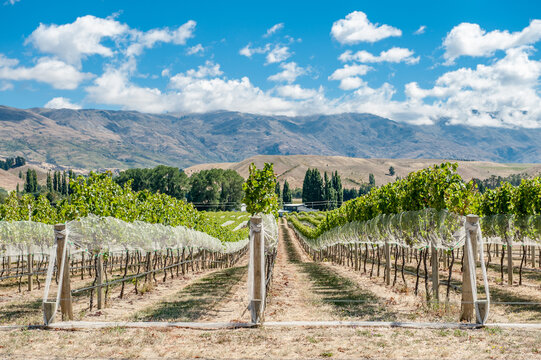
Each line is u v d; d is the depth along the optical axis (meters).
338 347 7.12
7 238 17.33
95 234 12.30
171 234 21.64
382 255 34.31
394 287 17.25
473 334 7.79
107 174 15.38
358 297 14.09
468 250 8.80
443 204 12.84
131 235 15.27
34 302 13.84
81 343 7.53
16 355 6.91
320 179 148.50
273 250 18.81
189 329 8.59
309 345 7.27
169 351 7.08
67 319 9.34
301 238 66.62
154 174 131.75
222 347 7.25
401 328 8.41
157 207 22.05
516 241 16.89
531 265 25.20
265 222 15.12
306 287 17.88
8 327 8.80
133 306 12.65
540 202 16.41
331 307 11.89
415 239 14.05
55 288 18.38
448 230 12.05
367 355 6.71
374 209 22.27
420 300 12.95
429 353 6.74
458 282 17.95
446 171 13.11
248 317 10.64
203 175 127.00
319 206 145.38
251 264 9.05
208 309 11.81
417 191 14.42
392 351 6.87
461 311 8.88
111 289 17.28
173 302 13.29
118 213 15.04
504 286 16.56
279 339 7.67
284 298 14.19
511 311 11.19
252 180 14.10
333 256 41.66
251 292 8.96
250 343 7.45
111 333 8.16
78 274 23.89
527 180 17.12
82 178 14.30
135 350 7.12
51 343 7.55
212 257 38.22
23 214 23.08
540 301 12.72
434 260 12.55
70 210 13.95
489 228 18.23
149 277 18.05
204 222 32.69
